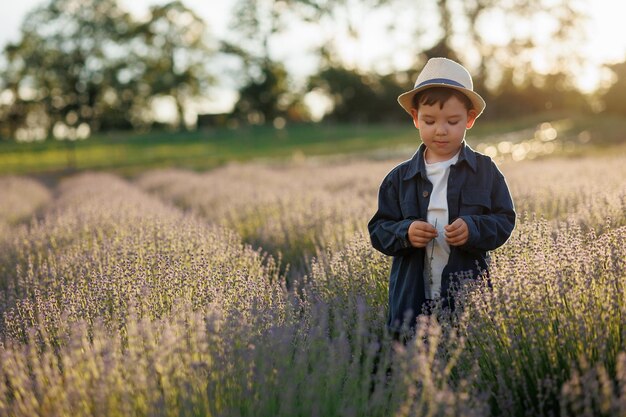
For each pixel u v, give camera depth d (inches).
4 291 195.3
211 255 194.9
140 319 133.6
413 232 124.0
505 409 103.3
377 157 1095.6
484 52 2288.4
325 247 228.8
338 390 103.7
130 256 186.5
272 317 125.6
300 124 2546.8
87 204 420.2
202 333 106.5
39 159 2031.3
